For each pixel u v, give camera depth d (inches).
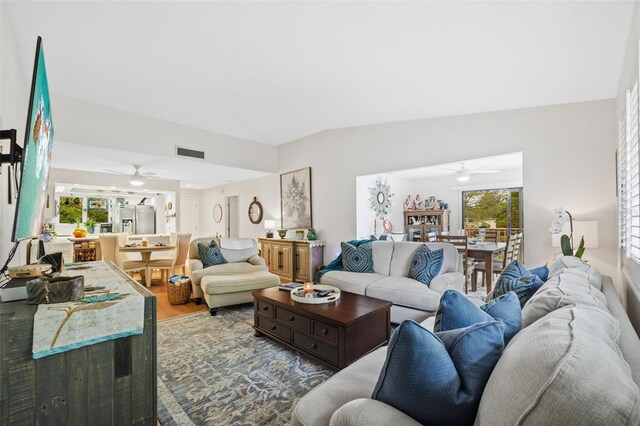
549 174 134.6
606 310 42.6
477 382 34.4
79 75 128.0
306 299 103.6
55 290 44.8
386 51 101.2
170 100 155.8
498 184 278.1
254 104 160.2
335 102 154.0
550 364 24.4
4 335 38.9
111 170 237.9
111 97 152.9
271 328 110.4
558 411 22.2
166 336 117.5
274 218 270.4
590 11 74.5
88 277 64.0
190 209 388.5
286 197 255.3
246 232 305.3
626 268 93.8
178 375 88.5
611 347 28.9
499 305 49.0
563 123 132.2
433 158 169.6
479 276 235.5
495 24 82.4
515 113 143.9
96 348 44.6
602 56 93.0
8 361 38.9
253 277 150.6
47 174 68.0
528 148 139.9
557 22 79.4
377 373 53.9
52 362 41.6
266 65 116.3
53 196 235.1
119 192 296.8
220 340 113.7
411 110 159.3
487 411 28.2
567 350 25.2
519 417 24.0
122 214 301.0
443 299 47.1
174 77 128.8
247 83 133.6
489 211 290.0
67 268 74.9
